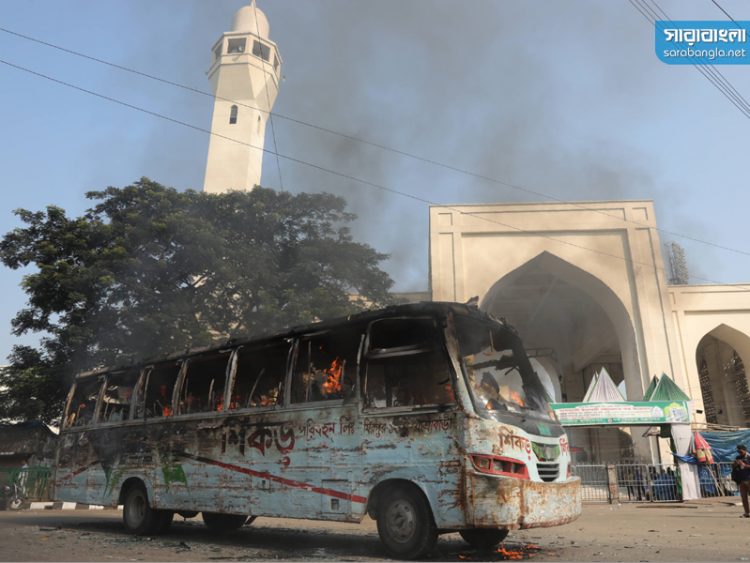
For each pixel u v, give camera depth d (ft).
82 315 56.13
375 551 22.53
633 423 60.70
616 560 19.29
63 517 42.80
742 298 89.35
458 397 19.60
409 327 22.02
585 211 90.89
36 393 56.70
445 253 89.35
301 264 65.46
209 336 58.23
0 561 19.49
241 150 111.75
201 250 58.54
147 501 28.68
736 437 64.59
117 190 63.62
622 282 87.61
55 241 58.85
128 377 33.14
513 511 18.16
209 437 26.68
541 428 21.27
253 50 123.75
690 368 86.58
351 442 21.66
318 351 24.50
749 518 37.55
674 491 59.52
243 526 33.96
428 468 19.45
